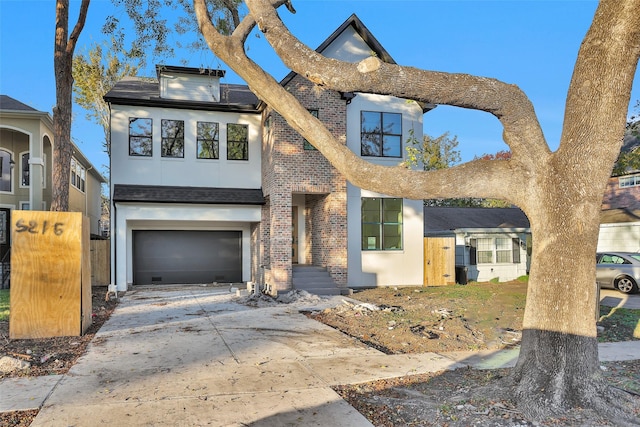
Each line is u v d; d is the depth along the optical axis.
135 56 14.94
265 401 5.42
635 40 4.60
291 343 8.58
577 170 4.89
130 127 18.48
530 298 5.21
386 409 5.15
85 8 13.77
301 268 16.80
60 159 13.55
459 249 20.67
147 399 5.48
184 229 20.12
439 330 9.47
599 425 4.51
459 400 5.21
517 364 5.33
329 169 16.95
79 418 4.87
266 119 18.44
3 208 21.56
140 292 17.34
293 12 9.93
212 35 6.34
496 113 5.05
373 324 10.20
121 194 17.44
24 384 6.05
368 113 18.02
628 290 16.06
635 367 6.89
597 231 4.99
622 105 4.79
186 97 19.33
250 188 19.47
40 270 8.98
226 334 9.43
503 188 5.23
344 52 17.72
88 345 8.41
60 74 13.64
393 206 18.39
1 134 21.86
